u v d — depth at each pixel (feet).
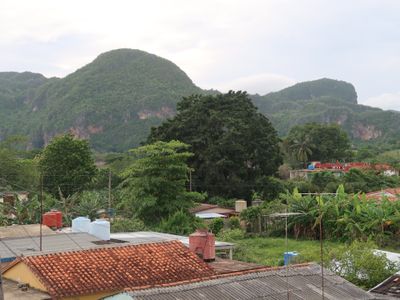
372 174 236.43
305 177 261.44
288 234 133.90
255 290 44.50
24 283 48.06
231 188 177.47
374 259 64.34
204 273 51.83
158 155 129.49
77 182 182.60
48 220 78.13
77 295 44.52
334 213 124.77
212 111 183.62
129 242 62.18
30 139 554.87
